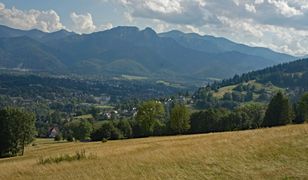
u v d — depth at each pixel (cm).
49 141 16450
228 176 2314
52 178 2814
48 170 3228
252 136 3725
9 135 9438
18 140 9569
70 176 2769
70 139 15962
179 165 2736
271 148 2881
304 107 11806
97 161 3422
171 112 12250
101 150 4938
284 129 3962
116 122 14450
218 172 2431
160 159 3011
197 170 2533
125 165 2952
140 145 5128
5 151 9538
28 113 9844
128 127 13900
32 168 3456
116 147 5388
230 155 2855
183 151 3262
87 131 15738
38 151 9231
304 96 11862
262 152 2806
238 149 3031
